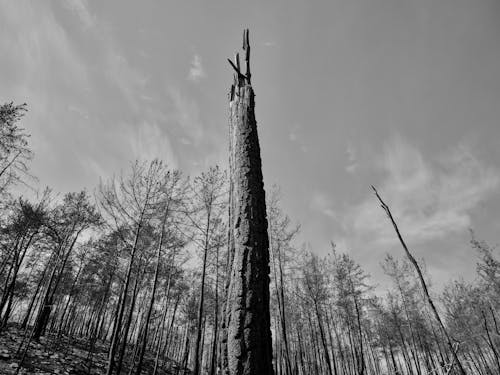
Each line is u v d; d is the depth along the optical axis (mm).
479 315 12273
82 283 16312
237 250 2121
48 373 8828
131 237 11414
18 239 10203
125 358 16172
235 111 2939
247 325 1800
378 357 22109
